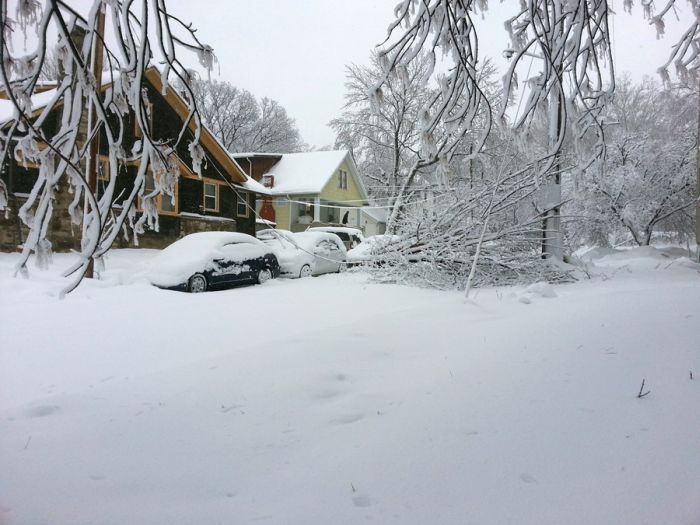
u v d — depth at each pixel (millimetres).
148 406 3545
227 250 12141
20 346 5777
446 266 11203
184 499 2348
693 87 5027
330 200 33781
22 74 2838
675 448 2549
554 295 8367
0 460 2773
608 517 2059
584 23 3736
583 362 3961
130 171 15180
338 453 2752
